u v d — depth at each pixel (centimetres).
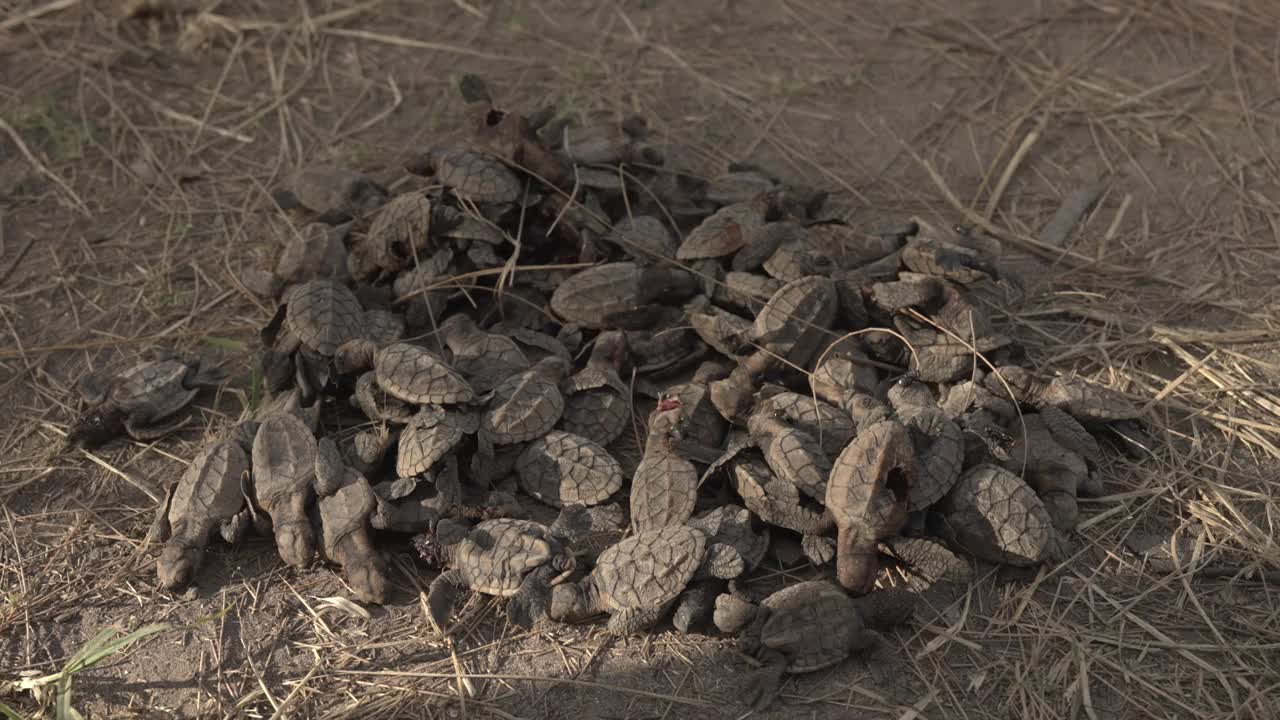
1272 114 103
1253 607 79
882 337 86
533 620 78
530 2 112
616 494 83
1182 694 77
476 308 90
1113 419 84
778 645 76
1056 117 103
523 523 80
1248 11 109
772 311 86
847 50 108
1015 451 83
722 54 108
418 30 110
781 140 102
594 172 93
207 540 81
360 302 89
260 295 92
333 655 78
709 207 94
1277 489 83
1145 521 82
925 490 79
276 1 112
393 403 83
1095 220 97
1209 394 87
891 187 99
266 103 105
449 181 90
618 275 89
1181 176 99
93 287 94
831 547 79
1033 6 111
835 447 82
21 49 107
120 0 111
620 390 85
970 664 78
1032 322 91
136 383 87
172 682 78
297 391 86
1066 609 79
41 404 88
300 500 81
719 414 84
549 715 77
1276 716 76
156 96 105
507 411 83
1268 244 95
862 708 76
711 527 79
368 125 103
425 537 80
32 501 84
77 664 76
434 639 79
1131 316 91
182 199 99
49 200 99
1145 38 108
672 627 79
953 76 106
